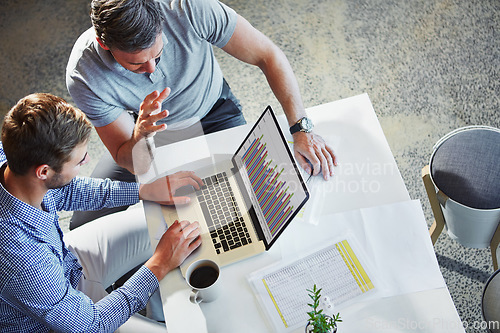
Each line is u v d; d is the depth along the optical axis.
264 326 1.38
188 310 1.42
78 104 1.76
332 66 2.71
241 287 1.44
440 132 2.45
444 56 2.66
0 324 1.50
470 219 1.71
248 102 2.66
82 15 3.02
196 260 1.50
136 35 1.46
